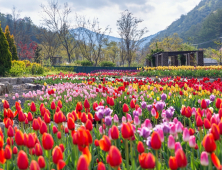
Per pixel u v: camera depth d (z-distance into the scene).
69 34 57.41
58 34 55.28
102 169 1.37
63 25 53.78
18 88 13.43
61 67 33.19
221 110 2.48
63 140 2.84
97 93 7.30
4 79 14.68
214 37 141.12
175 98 6.36
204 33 147.25
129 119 2.63
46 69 26.12
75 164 2.07
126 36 49.47
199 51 30.73
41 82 15.25
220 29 138.88
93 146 2.77
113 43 73.69
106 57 77.38
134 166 1.93
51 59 51.19
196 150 2.68
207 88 6.64
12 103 8.27
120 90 6.54
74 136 1.98
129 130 1.78
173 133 2.03
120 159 1.36
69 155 2.20
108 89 6.79
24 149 2.52
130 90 6.92
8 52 17.92
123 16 48.94
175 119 2.44
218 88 6.52
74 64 43.53
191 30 185.38
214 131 1.76
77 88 8.18
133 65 52.78
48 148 1.78
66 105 6.72
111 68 34.91
